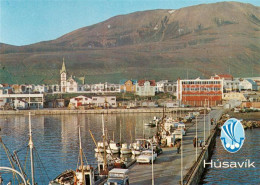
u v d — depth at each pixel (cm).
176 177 5231
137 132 12375
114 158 7094
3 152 8856
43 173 6756
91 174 5022
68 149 9206
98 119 17375
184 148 7706
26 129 13775
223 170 6850
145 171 5622
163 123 11544
